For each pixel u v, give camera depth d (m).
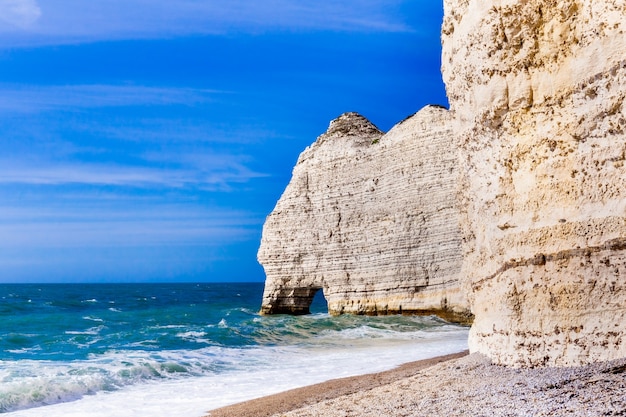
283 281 42.53
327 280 40.56
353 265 39.31
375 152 39.03
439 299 35.06
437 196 35.88
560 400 6.57
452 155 35.50
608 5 7.84
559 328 8.12
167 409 11.97
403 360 18.19
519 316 8.73
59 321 35.56
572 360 7.92
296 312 42.97
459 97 10.76
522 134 9.00
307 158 42.97
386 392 9.55
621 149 7.68
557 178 8.41
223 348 22.28
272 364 18.20
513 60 9.08
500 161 9.38
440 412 7.16
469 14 9.95
